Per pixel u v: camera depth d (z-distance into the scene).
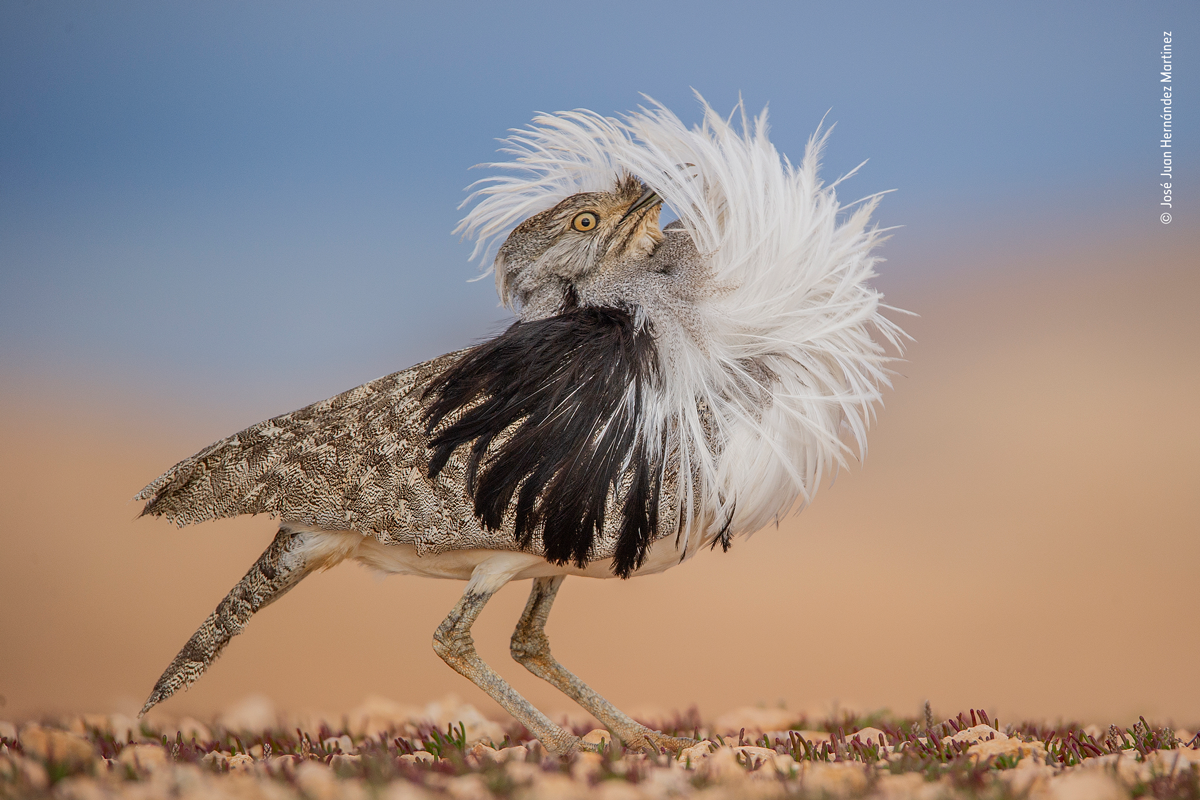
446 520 11.63
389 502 11.72
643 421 11.67
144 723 14.14
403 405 12.06
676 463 11.71
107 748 11.66
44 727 13.60
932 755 10.81
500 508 11.49
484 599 11.95
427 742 12.35
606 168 13.28
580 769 9.78
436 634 11.96
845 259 12.64
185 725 15.24
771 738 13.23
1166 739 11.46
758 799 8.27
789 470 11.89
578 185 13.47
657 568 12.38
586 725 14.86
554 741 11.77
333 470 11.88
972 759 10.29
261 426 12.46
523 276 13.21
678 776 9.28
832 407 12.62
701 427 11.84
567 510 11.49
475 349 12.30
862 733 13.10
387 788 8.31
